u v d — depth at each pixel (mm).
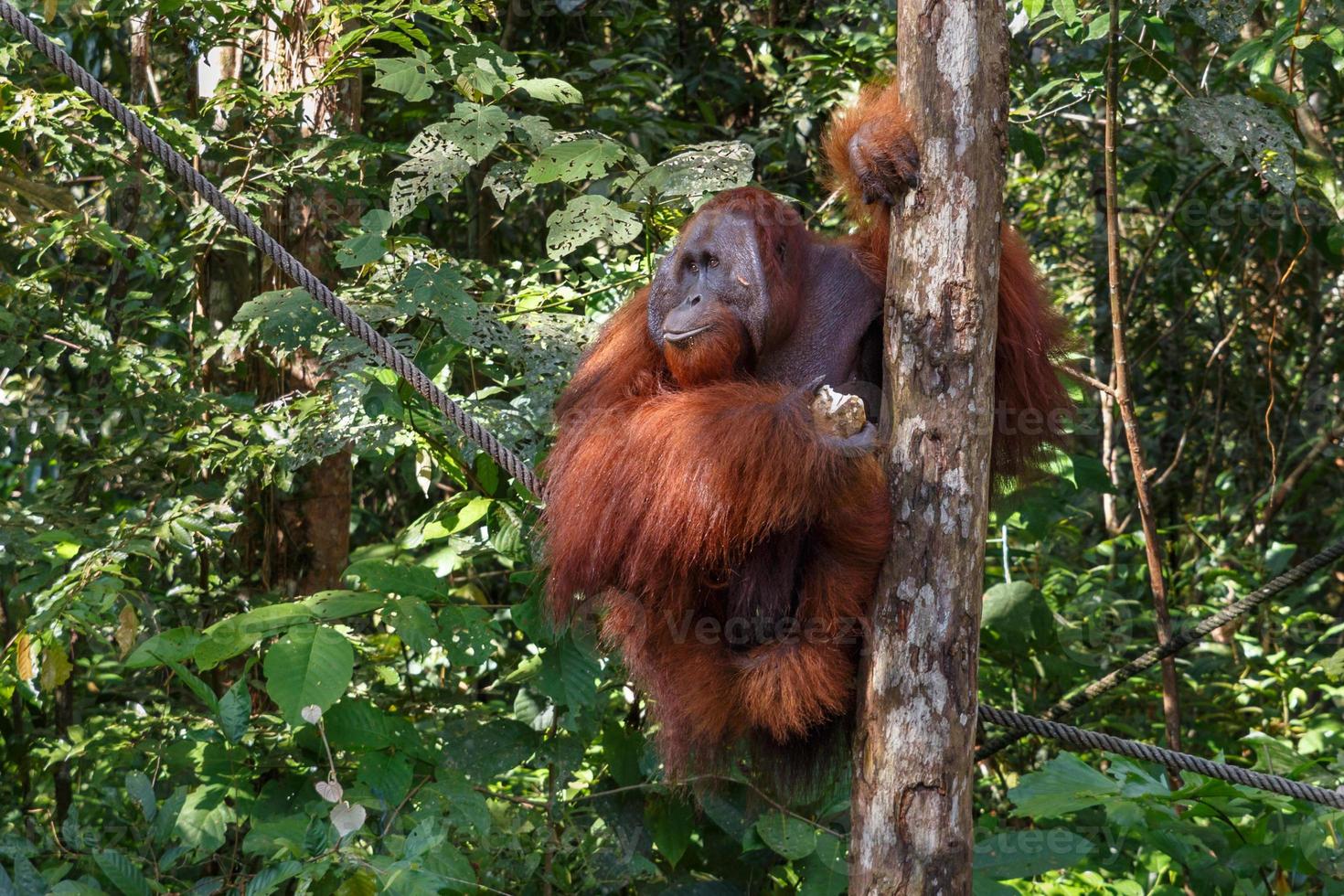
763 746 2697
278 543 4195
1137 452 3900
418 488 4961
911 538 2133
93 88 2238
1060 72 5258
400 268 3508
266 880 2551
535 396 3266
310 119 4168
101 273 5273
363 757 3049
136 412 3729
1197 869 3135
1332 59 4449
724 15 6148
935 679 2133
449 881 2689
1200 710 4891
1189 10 3846
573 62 5723
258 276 4539
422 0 4312
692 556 2203
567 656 3084
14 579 3883
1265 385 6352
